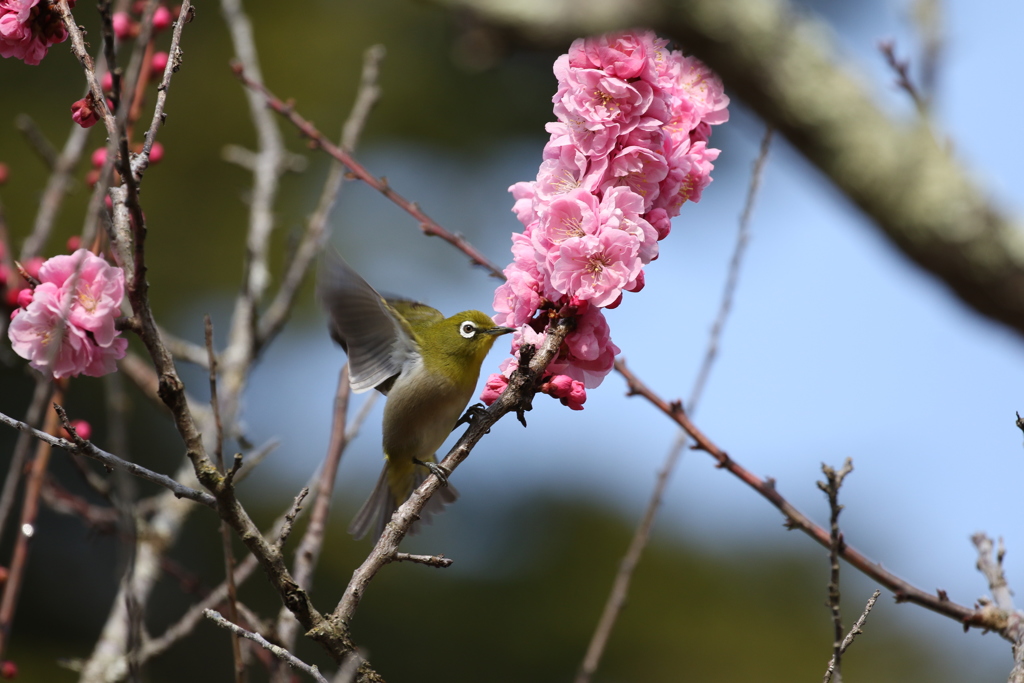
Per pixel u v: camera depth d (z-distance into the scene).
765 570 25.72
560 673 24.00
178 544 20.91
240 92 26.77
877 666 24.34
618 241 5.96
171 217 25.41
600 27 3.91
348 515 22.95
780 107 4.14
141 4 9.15
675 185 6.36
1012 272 3.91
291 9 27.91
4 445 21.17
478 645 23.67
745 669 24.28
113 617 9.11
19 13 6.11
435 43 27.44
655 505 8.86
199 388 16.75
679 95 6.58
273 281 24.62
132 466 5.31
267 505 22.34
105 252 6.73
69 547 21.14
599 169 6.18
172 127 26.17
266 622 7.08
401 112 27.03
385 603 23.34
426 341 8.80
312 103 26.67
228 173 25.92
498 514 25.25
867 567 7.76
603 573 25.20
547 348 6.02
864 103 4.15
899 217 4.04
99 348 5.71
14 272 9.33
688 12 3.98
